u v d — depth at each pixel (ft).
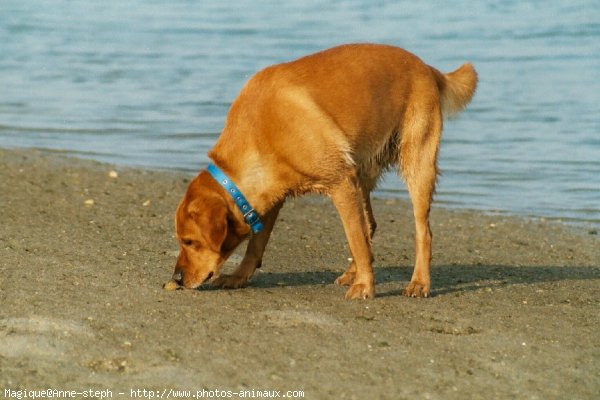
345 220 32.32
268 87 31.58
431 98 34.63
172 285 31.94
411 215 48.80
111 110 73.67
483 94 77.56
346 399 23.73
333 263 37.96
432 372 25.55
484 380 25.18
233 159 31.48
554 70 85.10
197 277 31.99
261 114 31.32
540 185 54.80
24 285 31.73
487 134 66.39
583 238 44.80
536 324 29.99
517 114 71.26
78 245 38.04
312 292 33.01
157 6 129.70
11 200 47.01
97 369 25.02
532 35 100.27
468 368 25.94
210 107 74.38
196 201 31.04
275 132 31.19
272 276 35.42
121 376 24.61
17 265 34.24
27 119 70.44
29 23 116.88
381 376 25.16
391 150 34.76
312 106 31.53
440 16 112.47
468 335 28.63
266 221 33.30
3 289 31.17
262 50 95.76
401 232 44.98
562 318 30.76
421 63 34.94
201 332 27.91
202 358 25.91
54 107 74.74
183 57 94.12
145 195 49.96
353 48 33.78
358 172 33.88
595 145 63.00
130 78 85.81
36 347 26.23
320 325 28.99
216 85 81.82
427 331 28.86
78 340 26.86
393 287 34.47
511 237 44.78
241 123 31.58
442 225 47.01
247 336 27.73
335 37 100.27
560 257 41.22
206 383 24.34
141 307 30.04
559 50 93.25
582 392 24.66
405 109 34.32
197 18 117.91
